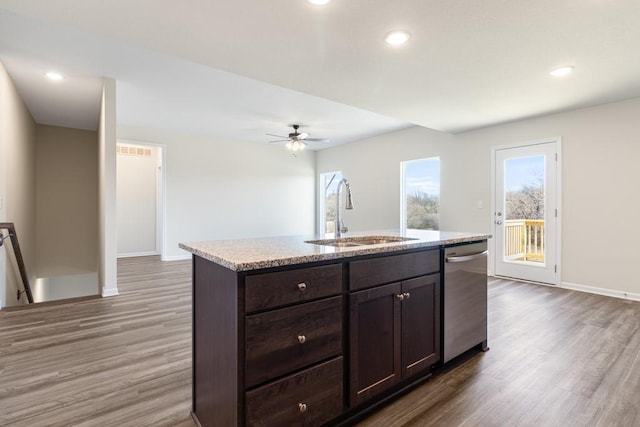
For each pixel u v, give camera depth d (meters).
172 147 6.43
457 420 1.64
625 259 3.81
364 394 1.63
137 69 3.49
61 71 3.53
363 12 2.05
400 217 6.41
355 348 1.59
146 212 7.41
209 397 1.49
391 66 2.84
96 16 2.08
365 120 5.57
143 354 2.37
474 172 5.20
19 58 3.20
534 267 4.55
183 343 2.56
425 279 1.98
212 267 1.47
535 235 4.54
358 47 2.51
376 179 6.88
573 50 2.55
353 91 3.45
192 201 6.68
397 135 6.42
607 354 2.35
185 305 3.54
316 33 2.30
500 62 2.76
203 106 4.78
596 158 3.98
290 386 1.36
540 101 3.78
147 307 3.46
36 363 2.22
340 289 1.54
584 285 4.11
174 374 2.09
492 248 5.00
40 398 1.82
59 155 6.16
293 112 5.10
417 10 2.03
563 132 4.23
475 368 2.17
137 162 7.30
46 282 6.27
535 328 2.87
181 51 2.57
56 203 6.12
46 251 6.02
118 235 7.10
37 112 5.19
